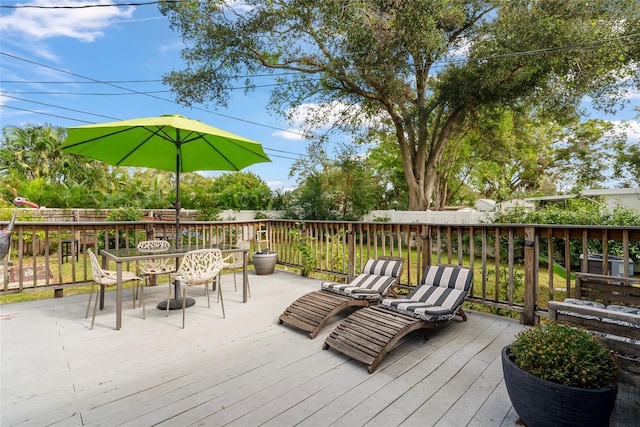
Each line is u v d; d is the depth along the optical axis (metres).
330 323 3.61
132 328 3.41
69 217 9.74
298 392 2.23
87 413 1.98
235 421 1.91
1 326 3.45
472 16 11.38
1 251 3.93
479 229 3.96
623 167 17.38
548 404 1.68
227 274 6.46
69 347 2.93
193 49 10.12
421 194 12.92
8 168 18.06
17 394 2.18
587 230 3.24
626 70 9.41
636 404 2.06
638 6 8.74
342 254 5.73
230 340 3.11
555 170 20.14
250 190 15.31
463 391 2.25
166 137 4.27
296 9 9.01
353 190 14.04
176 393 2.21
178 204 4.39
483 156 16.39
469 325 3.54
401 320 2.92
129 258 3.47
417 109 11.77
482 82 9.86
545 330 1.89
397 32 9.20
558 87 10.34
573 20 9.08
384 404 2.09
